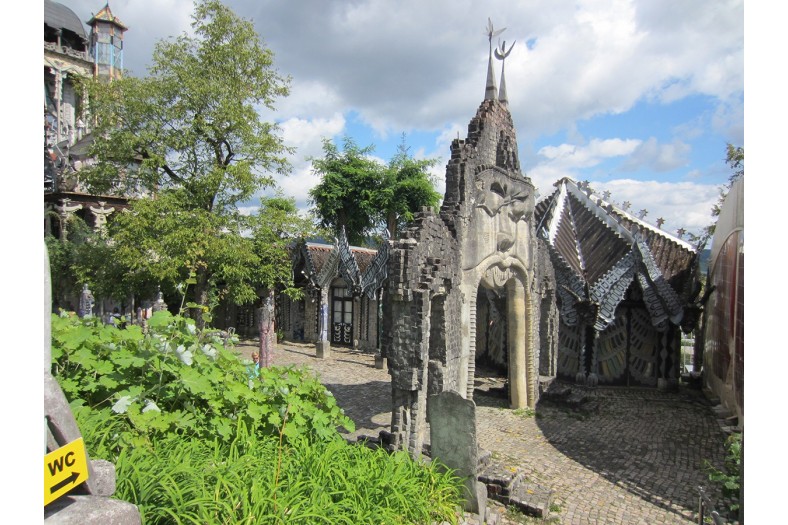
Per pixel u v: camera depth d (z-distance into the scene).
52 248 24.28
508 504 9.34
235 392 6.45
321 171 39.28
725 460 11.23
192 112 19.17
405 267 10.44
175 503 4.14
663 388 19.39
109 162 19.41
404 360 10.60
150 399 5.97
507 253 14.52
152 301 22.98
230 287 20.02
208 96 18.67
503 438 13.48
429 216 11.08
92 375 5.84
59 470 2.63
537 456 12.23
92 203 28.33
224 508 4.32
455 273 12.05
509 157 14.63
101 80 20.62
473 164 12.85
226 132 19.20
